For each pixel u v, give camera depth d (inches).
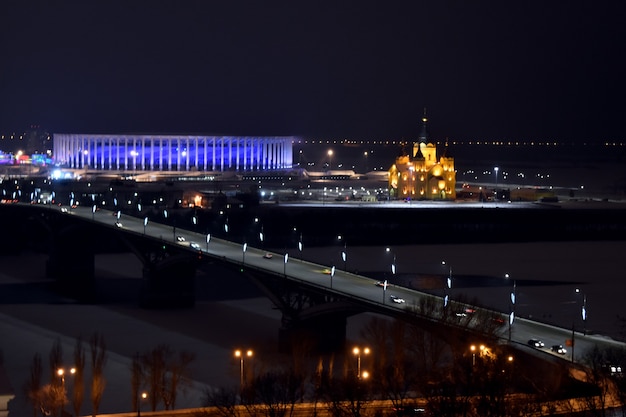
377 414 5275.6
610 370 5728.3
